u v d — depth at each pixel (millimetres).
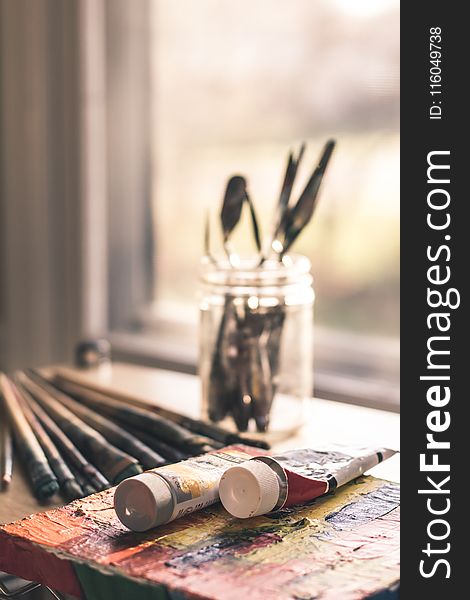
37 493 735
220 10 1344
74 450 796
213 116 1369
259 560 562
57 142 1450
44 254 1479
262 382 854
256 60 1307
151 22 1426
